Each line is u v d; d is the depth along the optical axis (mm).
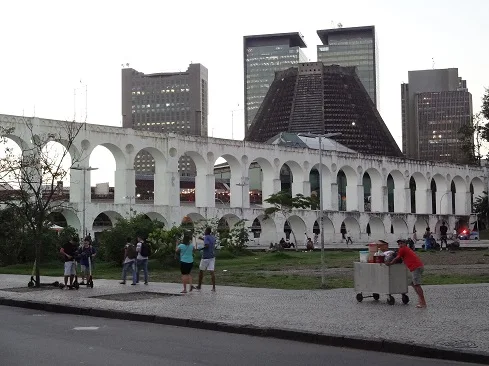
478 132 36312
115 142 67250
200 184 76000
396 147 176125
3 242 47500
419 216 102375
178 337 14773
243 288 25594
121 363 11516
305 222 86562
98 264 44344
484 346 12297
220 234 58906
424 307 18281
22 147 59469
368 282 19938
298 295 22344
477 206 112312
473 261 42344
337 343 13617
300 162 86875
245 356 12344
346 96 171125
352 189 94250
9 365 11305
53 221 51719
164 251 42344
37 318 18734
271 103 178250
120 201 68062
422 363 11766
